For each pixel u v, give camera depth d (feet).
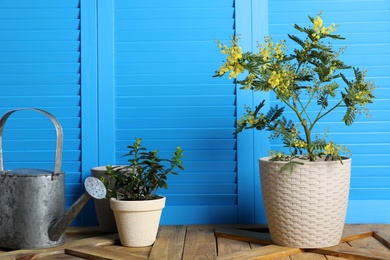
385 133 7.29
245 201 7.27
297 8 7.32
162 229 6.98
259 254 5.71
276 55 6.03
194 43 7.34
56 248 6.13
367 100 5.94
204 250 5.92
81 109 7.29
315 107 7.31
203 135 7.32
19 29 7.35
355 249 5.88
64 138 7.32
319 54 5.90
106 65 7.29
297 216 5.88
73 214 6.02
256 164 7.25
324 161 5.92
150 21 7.35
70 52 7.32
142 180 6.32
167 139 7.32
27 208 6.11
